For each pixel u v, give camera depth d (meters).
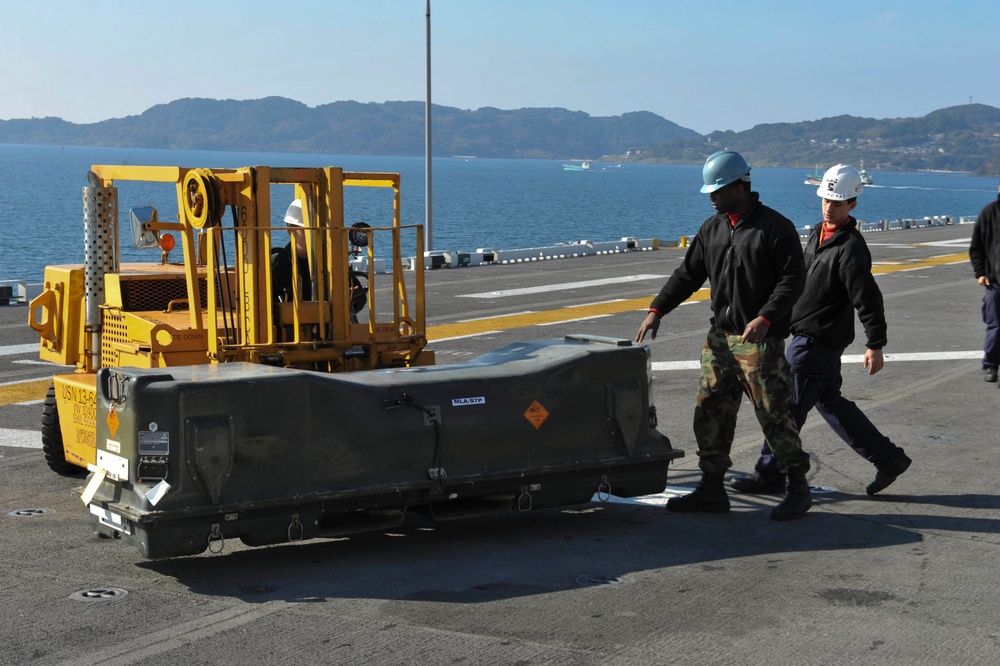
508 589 5.28
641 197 159.75
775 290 6.26
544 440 6.10
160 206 70.00
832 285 6.80
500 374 6.02
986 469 7.88
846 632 4.70
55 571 5.59
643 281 24.14
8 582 5.40
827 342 6.86
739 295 6.43
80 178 173.88
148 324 7.03
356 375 5.84
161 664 4.33
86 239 7.77
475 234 68.75
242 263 6.70
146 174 7.30
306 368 6.79
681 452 6.57
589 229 77.00
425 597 5.16
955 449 8.54
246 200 6.68
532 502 6.07
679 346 14.45
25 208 86.31
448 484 5.75
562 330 15.94
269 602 5.09
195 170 6.78
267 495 5.32
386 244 49.88
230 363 5.88
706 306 19.39
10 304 19.89
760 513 6.75
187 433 5.15
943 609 5.00
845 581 5.40
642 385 6.45
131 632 4.69
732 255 6.41
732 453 8.50
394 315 7.11
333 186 6.70
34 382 11.84
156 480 5.19
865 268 6.68
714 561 5.74
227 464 5.22
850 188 6.75
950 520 6.55
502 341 14.80
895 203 166.75
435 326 16.34
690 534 6.27
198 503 5.17
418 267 7.20
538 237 66.12
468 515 5.89
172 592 5.23
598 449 6.30
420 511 6.07
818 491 7.29
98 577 5.48
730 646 4.53
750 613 4.93
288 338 6.80
